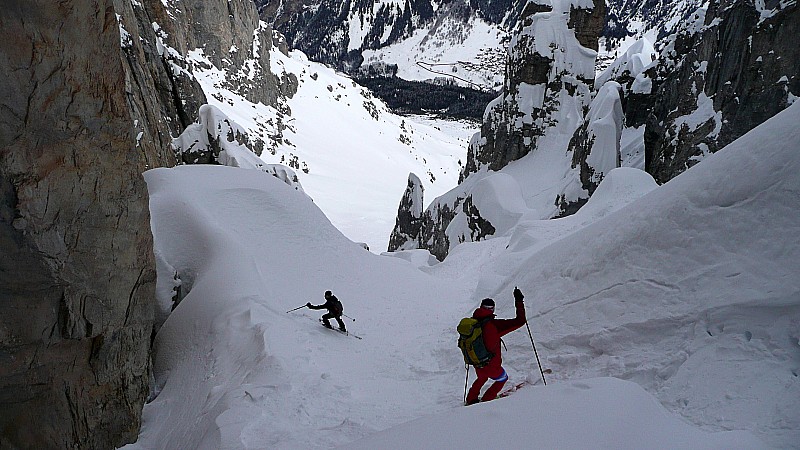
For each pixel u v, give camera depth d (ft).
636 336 22.59
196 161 96.48
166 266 44.09
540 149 156.97
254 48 303.48
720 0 112.68
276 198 57.36
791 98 72.33
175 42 223.10
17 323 23.12
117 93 28.17
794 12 72.38
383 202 269.23
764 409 15.81
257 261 47.37
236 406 25.16
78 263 25.90
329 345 35.91
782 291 18.72
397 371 30.96
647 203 27.35
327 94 381.81
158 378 37.19
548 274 31.91
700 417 16.93
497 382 21.50
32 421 24.40
